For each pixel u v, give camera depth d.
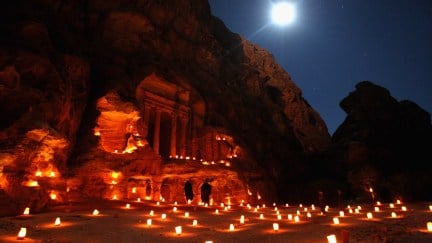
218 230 15.07
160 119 34.47
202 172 29.72
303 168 43.50
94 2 30.69
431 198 34.28
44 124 18.81
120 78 28.25
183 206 25.11
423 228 13.02
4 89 17.77
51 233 12.66
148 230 14.34
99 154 24.09
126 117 26.94
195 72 39.28
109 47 30.59
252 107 45.59
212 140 34.66
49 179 19.27
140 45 33.19
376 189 35.38
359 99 45.44
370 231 12.88
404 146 40.19
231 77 46.62
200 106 36.06
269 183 36.62
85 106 25.95
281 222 17.77
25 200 16.78
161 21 36.97
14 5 22.55
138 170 25.92
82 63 24.88
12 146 17.16
